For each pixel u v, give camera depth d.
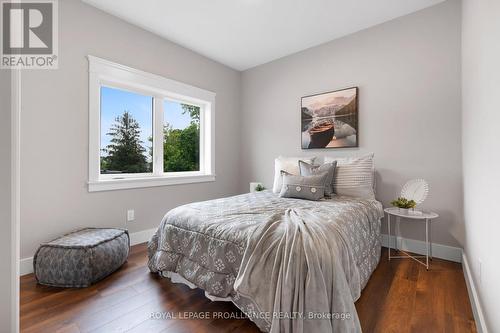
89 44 2.31
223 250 1.45
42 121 2.05
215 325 1.38
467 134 1.87
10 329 0.77
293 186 2.43
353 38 2.83
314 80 3.16
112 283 1.84
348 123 2.85
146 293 1.70
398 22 2.53
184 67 3.17
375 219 2.15
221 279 1.43
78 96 2.25
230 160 3.89
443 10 2.28
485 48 1.25
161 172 3.06
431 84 2.35
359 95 2.79
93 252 1.82
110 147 2.62
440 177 2.31
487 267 1.22
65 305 1.55
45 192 2.08
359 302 1.59
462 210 2.19
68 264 1.77
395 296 1.66
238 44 3.10
